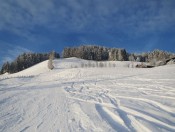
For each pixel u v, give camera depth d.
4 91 18.52
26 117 9.00
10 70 130.88
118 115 8.58
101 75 32.81
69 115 8.98
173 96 12.14
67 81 28.89
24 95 15.73
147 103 10.78
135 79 23.36
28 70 94.00
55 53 144.12
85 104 11.30
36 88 21.38
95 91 17.16
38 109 10.51
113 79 26.05
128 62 92.62
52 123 7.90
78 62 96.62
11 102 12.63
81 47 145.25
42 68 84.88
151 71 30.31
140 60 134.00
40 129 7.27
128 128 7.01
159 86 16.64
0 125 7.84
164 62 51.84
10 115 9.38
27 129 7.32
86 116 8.66
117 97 13.12
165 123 7.32
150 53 139.12
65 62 94.50
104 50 145.12
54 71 56.78
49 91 18.38
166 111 9.05
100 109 9.98
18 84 27.53
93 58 137.75
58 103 11.98
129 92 15.00
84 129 7.07
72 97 14.16
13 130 7.26
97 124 7.54
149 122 7.51
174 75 22.75
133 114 8.71
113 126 7.29
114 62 93.88
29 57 141.62
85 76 35.16
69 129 7.13
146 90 15.27
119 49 133.25
